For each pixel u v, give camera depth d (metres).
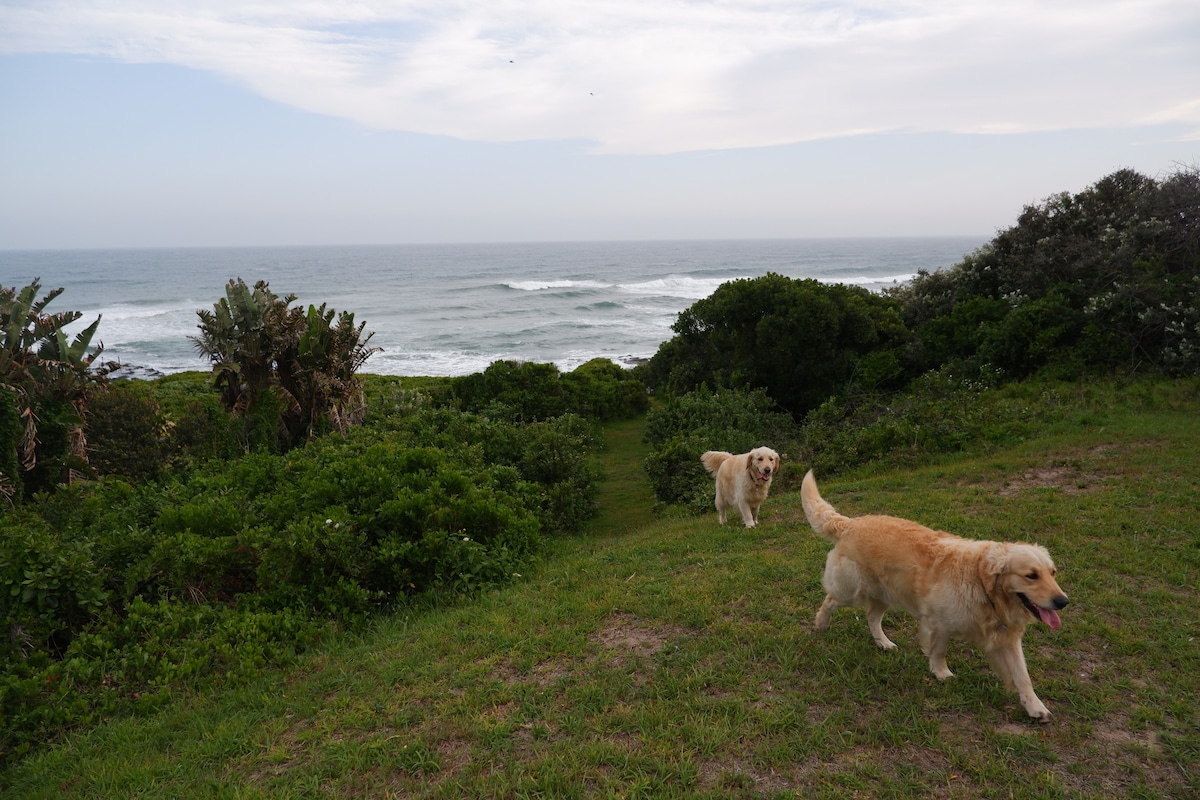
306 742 4.70
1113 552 6.33
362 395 22.06
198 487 11.30
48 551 7.15
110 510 10.52
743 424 16.47
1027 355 17.28
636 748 4.09
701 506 11.68
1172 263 17.28
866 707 4.32
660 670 4.95
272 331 20.02
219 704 5.63
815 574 6.39
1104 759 3.74
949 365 18.69
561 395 24.66
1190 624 4.97
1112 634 4.91
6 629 6.66
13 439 16.33
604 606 6.23
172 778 4.52
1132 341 15.95
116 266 196.75
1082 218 19.97
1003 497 8.51
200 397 23.44
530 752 4.20
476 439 16.05
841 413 16.31
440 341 56.16
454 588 7.85
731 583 6.40
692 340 23.97
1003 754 3.80
